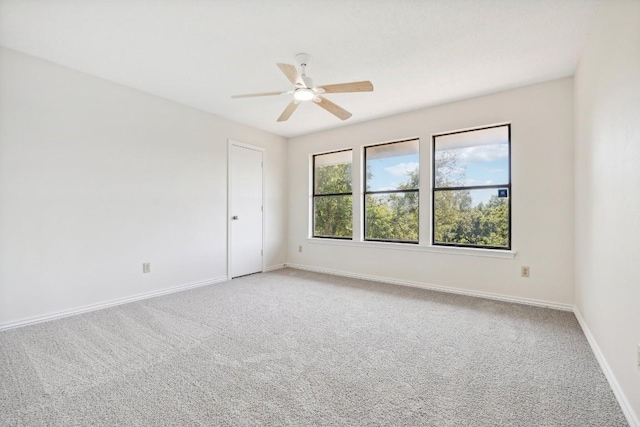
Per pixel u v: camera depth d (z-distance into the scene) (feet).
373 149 14.88
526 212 10.80
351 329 8.59
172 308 10.36
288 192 18.12
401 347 7.47
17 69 8.62
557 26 7.34
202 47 8.41
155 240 11.84
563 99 10.12
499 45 8.18
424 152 13.01
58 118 9.39
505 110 11.14
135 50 8.59
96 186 10.23
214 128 13.98
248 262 15.70
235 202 14.98
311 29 7.54
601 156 6.71
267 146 16.75
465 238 12.31
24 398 5.41
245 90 11.34
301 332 8.38
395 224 14.23
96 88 10.21
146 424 4.77
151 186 11.71
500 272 11.32
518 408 5.14
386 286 13.41
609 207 6.16
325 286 13.39
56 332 8.29
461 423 4.78
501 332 8.32
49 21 7.26
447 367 6.51
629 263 5.08
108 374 6.21
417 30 7.54
